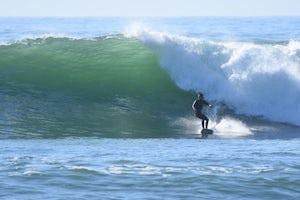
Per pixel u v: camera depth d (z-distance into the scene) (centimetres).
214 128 7938
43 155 5756
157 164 5369
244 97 8756
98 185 4631
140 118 8231
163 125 7994
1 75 9150
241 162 5509
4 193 4359
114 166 5253
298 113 8575
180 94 9019
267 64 9038
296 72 8969
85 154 5853
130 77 9238
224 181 4788
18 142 6650
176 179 4831
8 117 7800
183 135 7469
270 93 8788
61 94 8806
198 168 5228
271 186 4675
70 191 4459
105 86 9069
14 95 8612
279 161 5572
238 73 9012
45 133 7238
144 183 4706
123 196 4359
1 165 5209
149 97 8906
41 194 4362
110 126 7781
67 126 7650
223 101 8794
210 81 9044
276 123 8394
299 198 4400
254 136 7494
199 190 4544
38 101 8488
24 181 4688
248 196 4425
